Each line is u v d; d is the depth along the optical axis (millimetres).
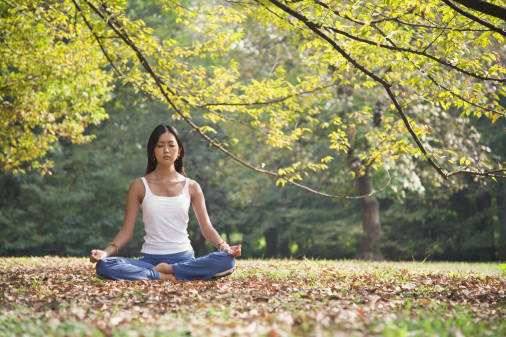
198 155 39750
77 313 5621
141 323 5105
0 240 38312
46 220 39219
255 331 4535
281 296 7055
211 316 5480
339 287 8367
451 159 10656
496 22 8867
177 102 11875
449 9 8688
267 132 12406
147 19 35688
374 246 29422
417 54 9203
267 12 9961
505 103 27219
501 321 5613
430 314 5777
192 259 8992
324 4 8641
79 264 13930
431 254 41281
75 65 16500
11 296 7094
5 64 16594
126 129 39750
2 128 19688
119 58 12078
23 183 37906
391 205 40125
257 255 49156
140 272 8664
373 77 9461
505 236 37250
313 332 4570
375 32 9367
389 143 11352
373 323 5043
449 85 9812
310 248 45062
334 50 9852
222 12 11438
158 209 8945
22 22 14156
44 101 19109
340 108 24641
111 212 40312
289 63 27594
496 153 34406
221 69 11828
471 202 39219
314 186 39094
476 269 14875
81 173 39469
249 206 43938
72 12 11508
